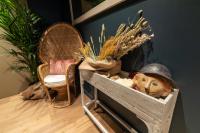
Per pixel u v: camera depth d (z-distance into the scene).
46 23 2.69
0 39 2.33
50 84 2.03
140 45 1.24
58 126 1.72
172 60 1.01
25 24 2.24
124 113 1.62
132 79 1.20
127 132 1.54
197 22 0.83
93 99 2.10
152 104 0.91
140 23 1.14
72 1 2.40
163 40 1.04
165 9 0.98
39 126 1.74
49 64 2.31
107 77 1.32
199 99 0.90
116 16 1.43
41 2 2.59
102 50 1.40
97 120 1.68
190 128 0.99
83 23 2.19
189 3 0.85
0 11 2.13
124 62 1.46
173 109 1.01
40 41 2.25
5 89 2.51
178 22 0.92
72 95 2.41
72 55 2.36
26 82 2.68
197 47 0.85
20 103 2.26
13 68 2.49
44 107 2.12
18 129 1.71
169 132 1.13
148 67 1.01
